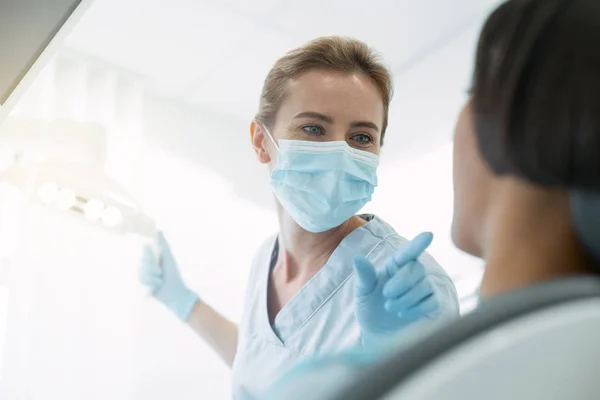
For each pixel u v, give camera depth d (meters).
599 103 0.26
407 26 2.06
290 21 1.97
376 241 1.02
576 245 0.30
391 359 0.19
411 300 0.65
